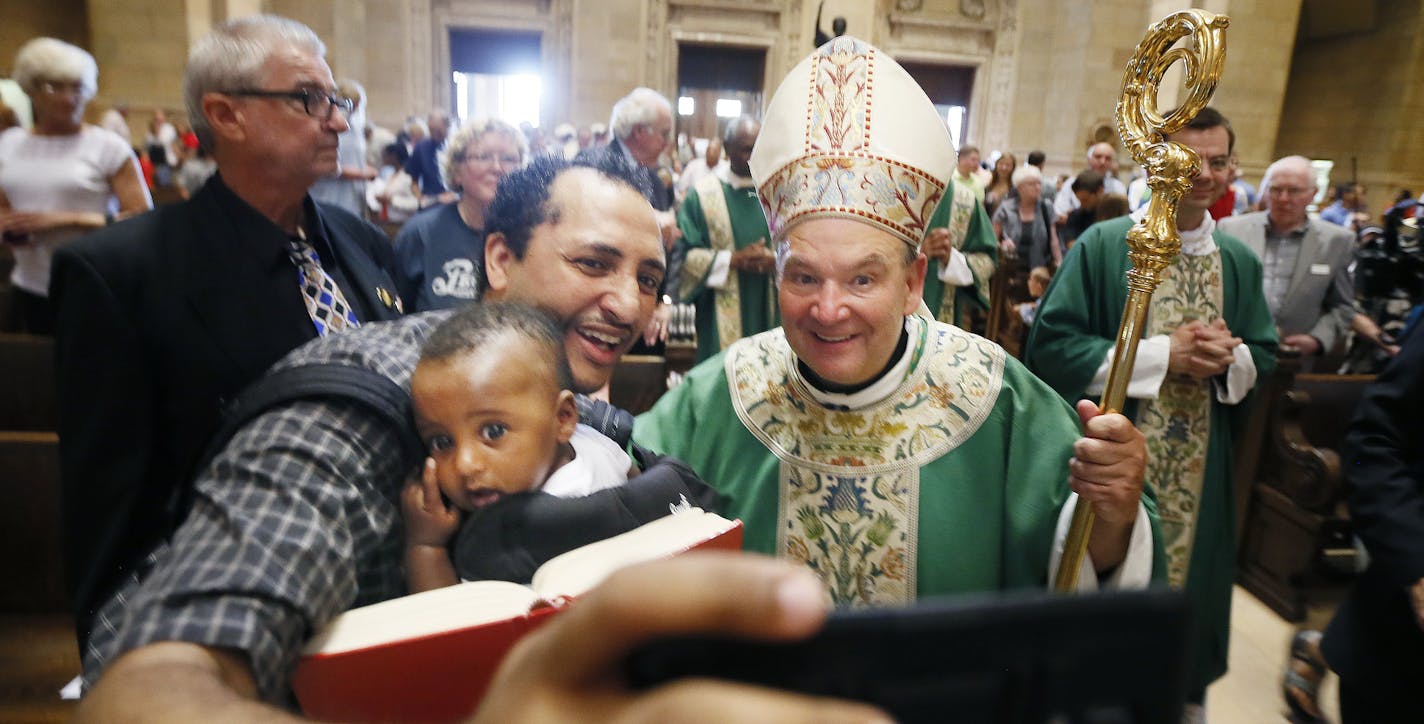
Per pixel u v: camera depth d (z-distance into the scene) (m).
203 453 0.82
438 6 13.48
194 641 0.52
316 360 0.77
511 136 2.52
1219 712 2.69
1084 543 1.03
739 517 1.22
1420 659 1.56
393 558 0.72
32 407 2.84
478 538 0.71
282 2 12.46
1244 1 11.04
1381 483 1.57
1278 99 11.31
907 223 1.05
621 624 0.23
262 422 0.70
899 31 14.30
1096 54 13.37
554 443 0.77
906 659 0.32
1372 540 1.56
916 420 1.19
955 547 1.15
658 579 0.23
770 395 1.25
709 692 0.23
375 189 7.34
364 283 1.71
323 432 0.69
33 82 3.03
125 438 1.32
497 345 0.74
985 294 3.76
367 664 0.57
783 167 1.09
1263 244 3.34
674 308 3.95
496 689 0.26
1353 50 13.82
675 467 0.90
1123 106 1.04
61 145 3.13
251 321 1.42
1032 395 1.20
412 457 0.74
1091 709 0.34
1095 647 0.34
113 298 1.33
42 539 2.21
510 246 0.94
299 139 1.44
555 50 13.84
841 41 1.09
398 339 0.83
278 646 0.55
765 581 0.22
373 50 13.27
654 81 13.98
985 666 0.33
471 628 0.58
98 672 0.67
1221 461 2.38
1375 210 13.18
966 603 0.33
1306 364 3.92
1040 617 0.33
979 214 3.73
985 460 1.17
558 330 0.82
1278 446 3.25
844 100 1.05
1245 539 3.47
